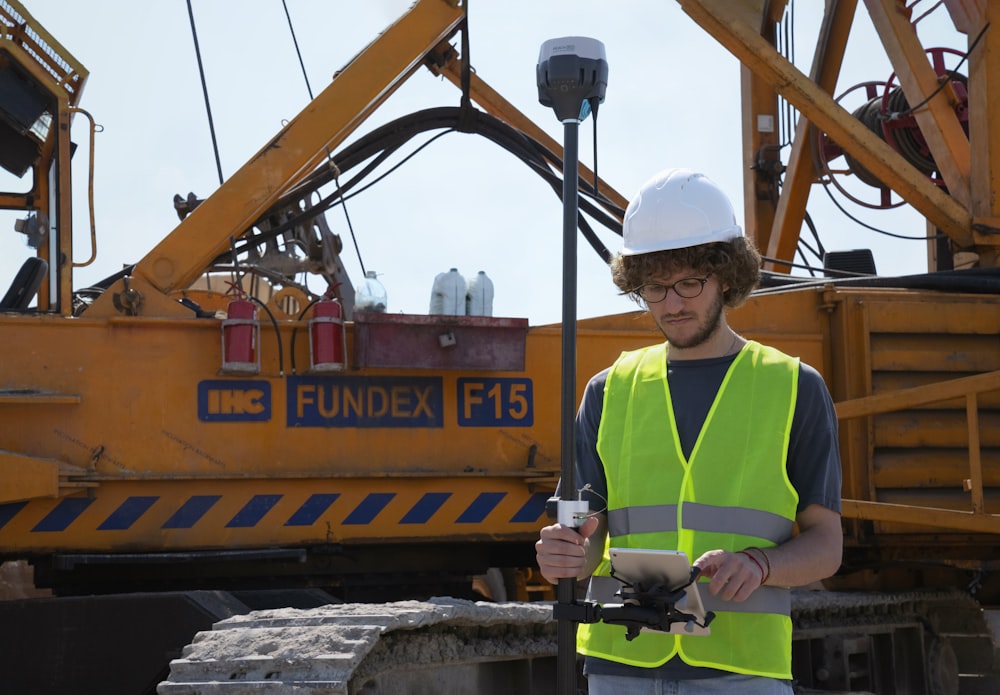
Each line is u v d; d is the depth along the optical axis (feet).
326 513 19.75
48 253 20.13
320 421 19.76
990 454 21.70
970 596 23.30
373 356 19.54
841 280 22.84
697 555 8.21
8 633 17.02
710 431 8.45
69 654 16.94
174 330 19.48
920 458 21.44
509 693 16.67
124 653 16.85
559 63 9.39
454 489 20.24
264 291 27.43
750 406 8.47
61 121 20.16
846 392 21.54
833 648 20.52
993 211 24.48
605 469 8.86
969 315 22.08
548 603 17.02
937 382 21.81
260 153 21.13
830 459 8.41
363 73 21.95
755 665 8.05
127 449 19.07
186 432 19.30
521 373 20.52
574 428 8.90
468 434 20.25
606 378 9.21
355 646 12.55
